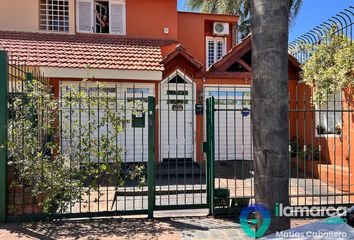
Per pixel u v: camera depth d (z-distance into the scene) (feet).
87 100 17.34
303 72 30.32
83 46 33.68
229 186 25.05
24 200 17.60
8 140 16.87
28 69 24.75
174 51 32.83
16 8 36.42
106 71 30.30
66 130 17.22
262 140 9.65
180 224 16.83
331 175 25.58
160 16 39.75
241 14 63.16
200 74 35.06
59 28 37.58
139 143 33.14
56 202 17.33
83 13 38.27
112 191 22.56
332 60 25.77
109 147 17.44
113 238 14.80
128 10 39.09
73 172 17.02
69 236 15.03
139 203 20.99
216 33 43.96
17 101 17.25
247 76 35.68
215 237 14.97
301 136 33.19
